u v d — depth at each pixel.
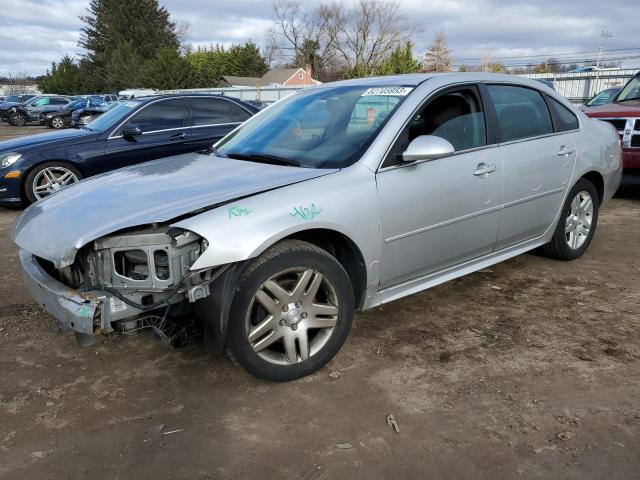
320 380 3.01
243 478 2.29
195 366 3.19
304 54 72.88
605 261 4.87
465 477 2.26
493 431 2.54
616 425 2.56
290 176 3.03
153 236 2.60
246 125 4.25
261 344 2.83
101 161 7.44
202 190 2.92
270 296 2.83
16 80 99.31
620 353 3.23
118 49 65.81
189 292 2.57
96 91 71.31
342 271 2.99
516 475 2.26
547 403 2.74
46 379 3.08
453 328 3.60
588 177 4.81
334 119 3.60
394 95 3.51
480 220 3.71
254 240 2.63
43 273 2.92
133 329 2.71
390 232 3.18
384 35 63.34
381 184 3.12
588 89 30.30
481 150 3.70
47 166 7.21
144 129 7.61
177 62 50.16
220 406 2.79
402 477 2.27
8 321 3.84
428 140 3.13
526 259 4.93
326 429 2.59
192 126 7.93
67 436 2.58
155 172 3.44
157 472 2.33
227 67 74.69
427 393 2.86
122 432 2.60
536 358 3.19
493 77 3.99
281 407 2.77
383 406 2.76
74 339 3.55
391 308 3.93
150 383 3.02
